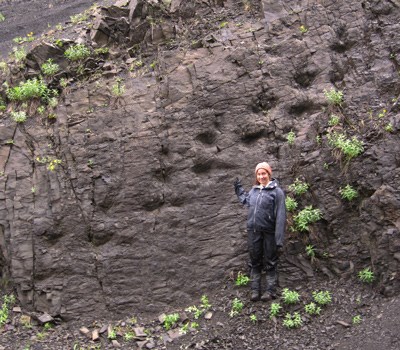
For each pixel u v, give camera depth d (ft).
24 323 18.45
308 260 18.43
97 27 25.32
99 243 19.85
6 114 23.27
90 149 21.22
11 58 26.78
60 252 19.63
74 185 20.59
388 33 22.79
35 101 23.29
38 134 22.09
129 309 18.63
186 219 19.75
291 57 22.70
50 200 20.40
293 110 21.57
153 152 20.89
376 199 18.20
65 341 17.65
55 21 35.78
